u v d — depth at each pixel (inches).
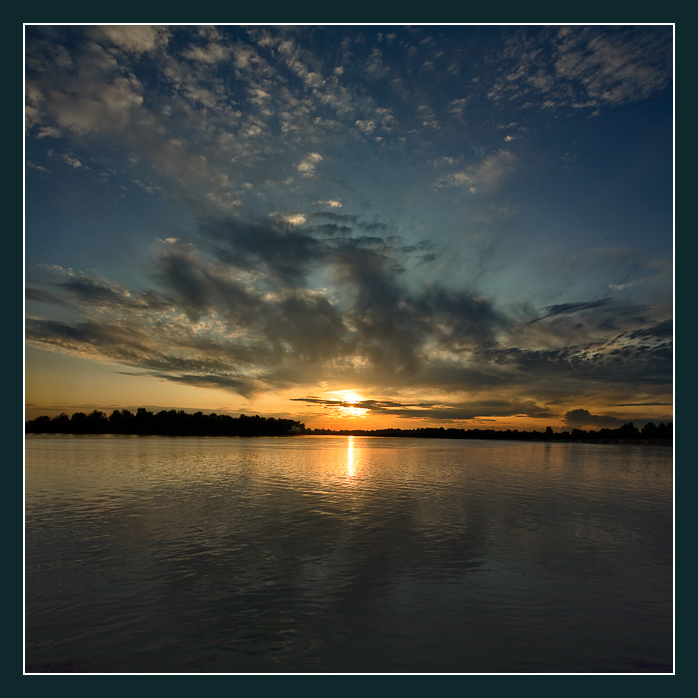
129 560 601.0
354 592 502.0
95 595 490.3
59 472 1503.4
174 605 466.6
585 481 1417.3
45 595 489.7
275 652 382.3
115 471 1546.5
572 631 426.9
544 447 4013.3
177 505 957.8
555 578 553.6
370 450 3314.5
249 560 601.9
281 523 800.3
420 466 1913.1
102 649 386.3
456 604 476.4
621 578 556.4
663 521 854.5
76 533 730.2
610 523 834.2
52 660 368.2
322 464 1942.7
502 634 418.6
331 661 370.3
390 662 370.3
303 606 467.5
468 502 1024.9
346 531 749.3
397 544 679.1
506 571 573.9
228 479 1378.0
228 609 458.6
